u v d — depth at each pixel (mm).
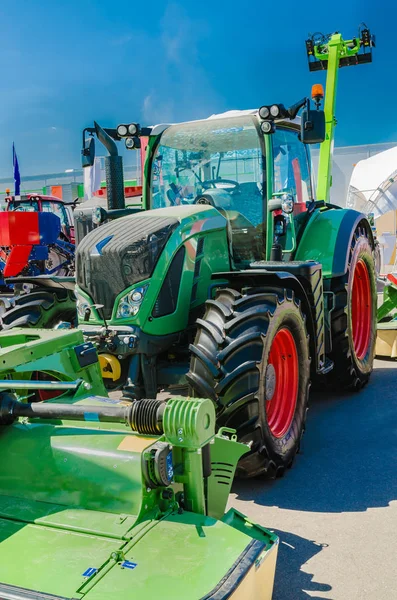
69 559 2029
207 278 4227
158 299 3881
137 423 2383
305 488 3703
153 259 3844
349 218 5328
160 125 5016
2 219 9492
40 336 3240
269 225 4555
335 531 3186
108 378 3879
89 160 4773
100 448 2416
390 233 13102
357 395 5504
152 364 3914
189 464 2320
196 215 4164
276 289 3867
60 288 5145
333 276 4879
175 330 3990
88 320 3988
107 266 3861
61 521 2264
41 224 9883
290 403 4055
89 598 1834
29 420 2768
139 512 2227
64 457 2447
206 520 2213
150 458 2252
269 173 4543
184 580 1905
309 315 4426
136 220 4137
